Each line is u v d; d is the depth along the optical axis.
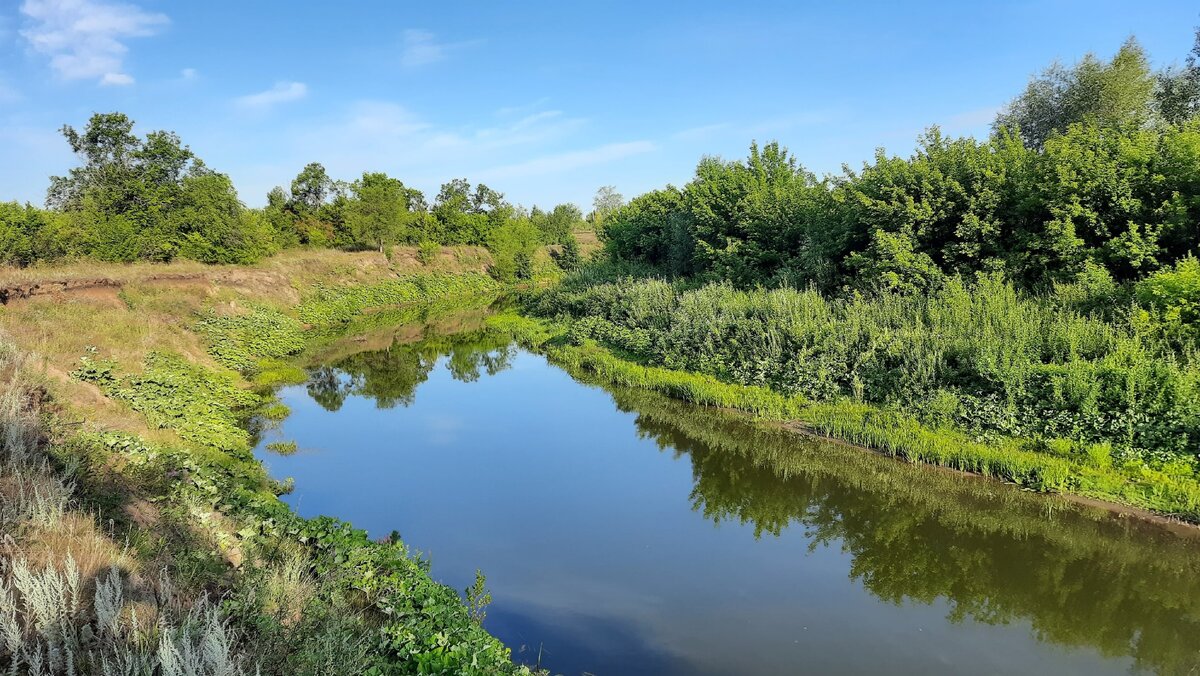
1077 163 17.72
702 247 32.28
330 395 21.11
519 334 33.12
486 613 8.99
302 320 34.44
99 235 28.39
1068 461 12.51
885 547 10.95
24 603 5.02
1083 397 13.00
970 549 10.77
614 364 23.12
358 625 7.04
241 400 18.66
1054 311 16.22
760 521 12.01
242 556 8.34
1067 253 17.47
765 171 33.69
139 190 31.38
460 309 44.66
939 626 8.76
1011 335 15.23
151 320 21.25
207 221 33.72
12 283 18.64
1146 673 7.73
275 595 7.00
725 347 20.97
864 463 14.22
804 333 18.66
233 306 28.92
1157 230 16.05
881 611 9.12
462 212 68.81
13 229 24.14
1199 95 26.89
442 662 6.48
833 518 12.05
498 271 59.56
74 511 6.82
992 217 19.56
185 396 15.68
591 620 8.91
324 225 51.34
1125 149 17.22
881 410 15.82
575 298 33.44
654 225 40.88
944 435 14.27
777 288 24.81
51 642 4.55
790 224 27.67
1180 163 16.27
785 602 9.38
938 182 20.50
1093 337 14.15
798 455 15.00
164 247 31.14
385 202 51.09
